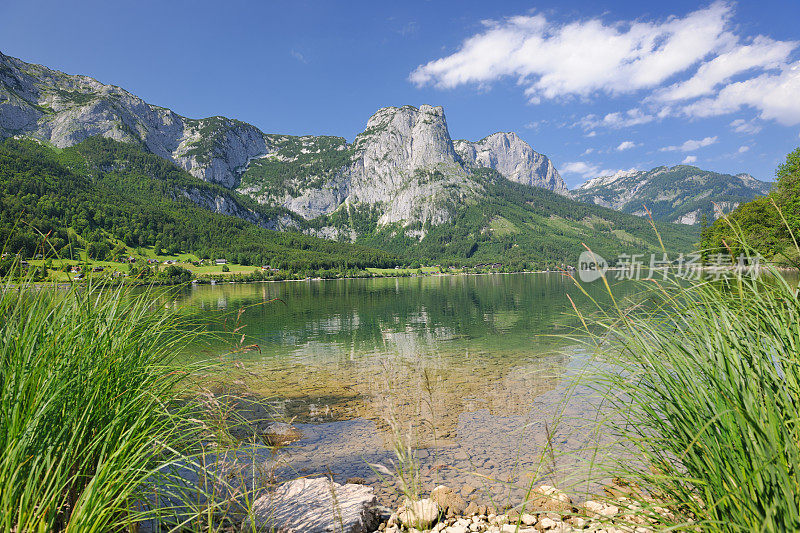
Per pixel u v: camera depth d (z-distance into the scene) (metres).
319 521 3.58
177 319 3.70
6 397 2.12
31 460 2.13
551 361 13.39
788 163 39.69
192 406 3.34
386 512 4.34
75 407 2.44
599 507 3.65
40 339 2.56
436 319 29.78
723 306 1.99
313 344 19.02
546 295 52.19
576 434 6.32
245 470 4.47
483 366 13.16
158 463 2.82
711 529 1.81
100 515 2.08
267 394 10.03
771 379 1.78
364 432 7.31
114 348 2.97
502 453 6.12
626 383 2.39
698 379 1.99
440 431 7.28
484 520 4.14
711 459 1.86
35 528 1.99
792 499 1.47
